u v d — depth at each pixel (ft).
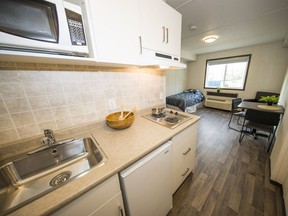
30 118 2.74
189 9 5.51
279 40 10.67
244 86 13.39
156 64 3.42
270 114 6.18
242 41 10.80
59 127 3.15
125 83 4.27
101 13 2.29
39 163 2.72
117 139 3.11
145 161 2.53
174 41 4.13
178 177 4.17
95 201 1.95
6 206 2.01
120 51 2.69
